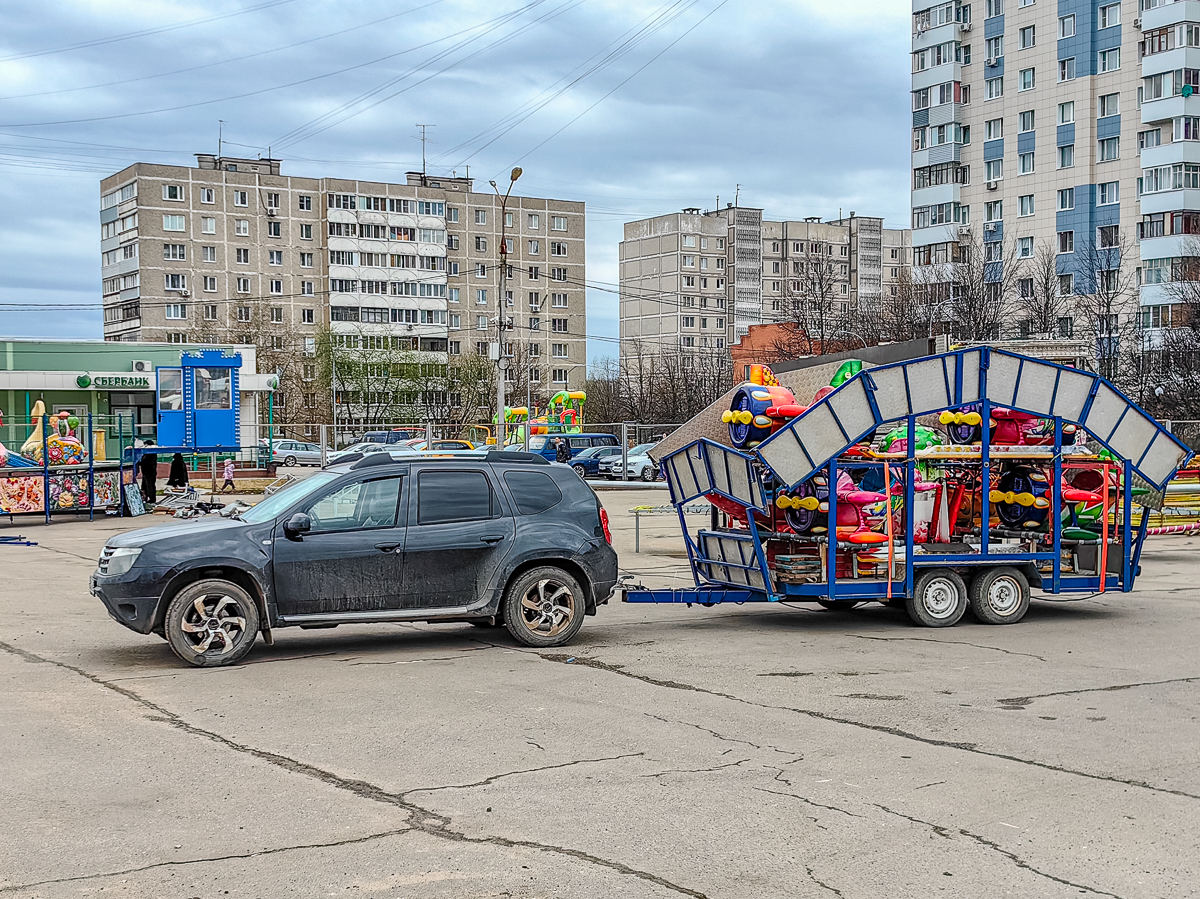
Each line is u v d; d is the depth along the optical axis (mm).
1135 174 64250
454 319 102938
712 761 6473
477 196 103688
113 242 96062
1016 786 6004
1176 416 43125
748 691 8352
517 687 8508
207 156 96062
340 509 9750
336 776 6191
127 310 94000
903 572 11242
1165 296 60812
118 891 4590
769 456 10492
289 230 95875
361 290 96875
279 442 53312
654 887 4637
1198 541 21125
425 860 4930
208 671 9125
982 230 71938
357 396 78812
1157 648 10172
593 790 5930
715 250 124812
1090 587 11922
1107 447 11773
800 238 128250
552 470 10508
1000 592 11555
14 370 46000
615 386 80875
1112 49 65125
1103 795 5855
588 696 8188
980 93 72188
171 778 6156
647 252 126750
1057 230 67812
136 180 91250
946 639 10664
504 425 34250
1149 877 4766
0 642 10508
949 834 5270
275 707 7840
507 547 10070
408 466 10023
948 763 6434
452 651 10047
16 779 6141
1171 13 61438
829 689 8414
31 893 4570
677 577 15352
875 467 11430
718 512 12086
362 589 9664
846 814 5547
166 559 9211
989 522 11484
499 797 5809
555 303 107812
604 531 10516
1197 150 61125
